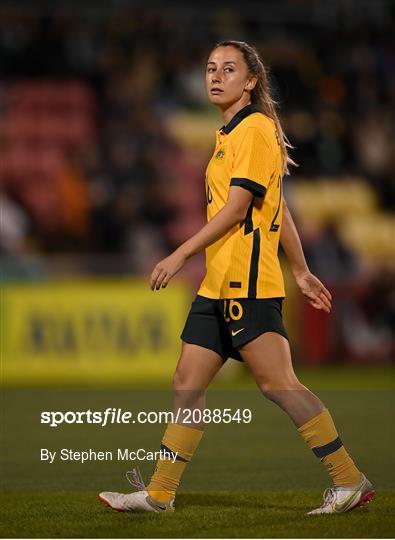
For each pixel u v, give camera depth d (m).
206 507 19.03
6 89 75.00
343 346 55.88
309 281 19.11
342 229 69.19
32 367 48.75
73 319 49.47
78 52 76.69
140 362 49.72
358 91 79.19
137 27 78.62
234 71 18.00
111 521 17.66
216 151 17.97
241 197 17.20
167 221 66.19
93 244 63.97
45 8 78.44
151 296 50.50
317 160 73.50
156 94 75.25
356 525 16.92
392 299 57.28
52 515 18.38
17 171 71.19
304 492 21.09
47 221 66.12
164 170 69.25
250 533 16.42
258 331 17.41
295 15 82.88
